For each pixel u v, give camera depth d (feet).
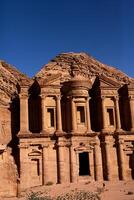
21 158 180.65
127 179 191.21
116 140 194.49
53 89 194.49
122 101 209.67
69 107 195.42
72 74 236.84
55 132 188.55
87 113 194.90
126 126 203.62
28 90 202.80
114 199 133.90
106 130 193.77
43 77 230.89
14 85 216.74
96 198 135.95
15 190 139.64
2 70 218.59
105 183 179.01
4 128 195.83
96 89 203.21
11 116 200.34
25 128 186.39
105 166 189.98
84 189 161.17
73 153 187.01
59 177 182.91
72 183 181.16
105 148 191.21
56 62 244.01
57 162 185.68
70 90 195.62
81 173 211.00
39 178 181.98
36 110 200.64
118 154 192.75
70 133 188.34
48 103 193.57
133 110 201.36
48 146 186.19
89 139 191.11
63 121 198.70
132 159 195.11
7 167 140.56
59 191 158.92
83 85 195.93
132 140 195.93
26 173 179.42
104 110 196.85
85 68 241.14
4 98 206.39
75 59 243.19
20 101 189.98
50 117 193.88
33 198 138.00
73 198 135.13
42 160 184.03
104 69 245.45
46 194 152.05
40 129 191.52
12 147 191.83
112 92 200.23
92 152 190.60
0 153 145.28
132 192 146.20
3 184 136.98
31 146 184.34
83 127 193.47
